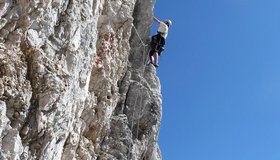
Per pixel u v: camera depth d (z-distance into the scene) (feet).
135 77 58.18
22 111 31.14
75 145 41.06
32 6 32.78
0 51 30.68
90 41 41.04
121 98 54.90
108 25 48.96
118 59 50.62
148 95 58.39
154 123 58.03
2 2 30.94
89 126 45.98
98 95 46.83
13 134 30.04
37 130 32.40
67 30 36.78
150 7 62.18
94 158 46.75
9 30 31.73
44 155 33.65
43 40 34.35
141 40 59.52
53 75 33.53
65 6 36.94
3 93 29.99
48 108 32.99
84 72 39.78
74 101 37.93
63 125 36.04
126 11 51.90
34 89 32.42
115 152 50.47
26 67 32.22
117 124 52.34
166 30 61.93
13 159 29.60
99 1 43.78
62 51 36.24
